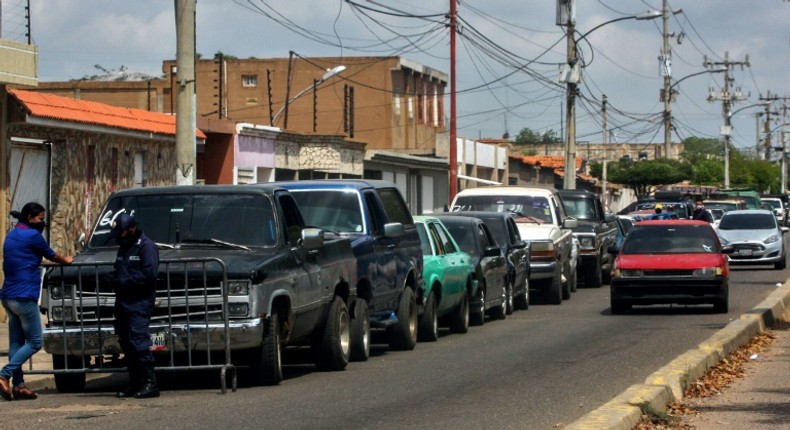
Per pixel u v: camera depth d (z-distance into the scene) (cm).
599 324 2255
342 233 1708
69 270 1341
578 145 14938
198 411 1181
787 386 1416
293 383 1420
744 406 1255
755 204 6700
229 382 1445
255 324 1317
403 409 1193
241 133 3712
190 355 1315
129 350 1309
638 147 15038
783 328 2175
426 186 5947
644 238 2547
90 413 1181
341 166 4391
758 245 4003
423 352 1803
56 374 1388
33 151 2369
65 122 2402
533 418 1136
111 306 1335
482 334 2109
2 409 1234
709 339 1741
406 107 7475
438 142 6188
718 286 2400
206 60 7444
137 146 2795
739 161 13962
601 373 1501
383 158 5041
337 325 1544
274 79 7400
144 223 1434
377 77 7281
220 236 1414
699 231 2547
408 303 1825
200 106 7444
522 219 2945
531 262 2798
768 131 14662
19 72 2170
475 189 3092
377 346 1939
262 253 1387
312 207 1730
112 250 1419
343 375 1508
